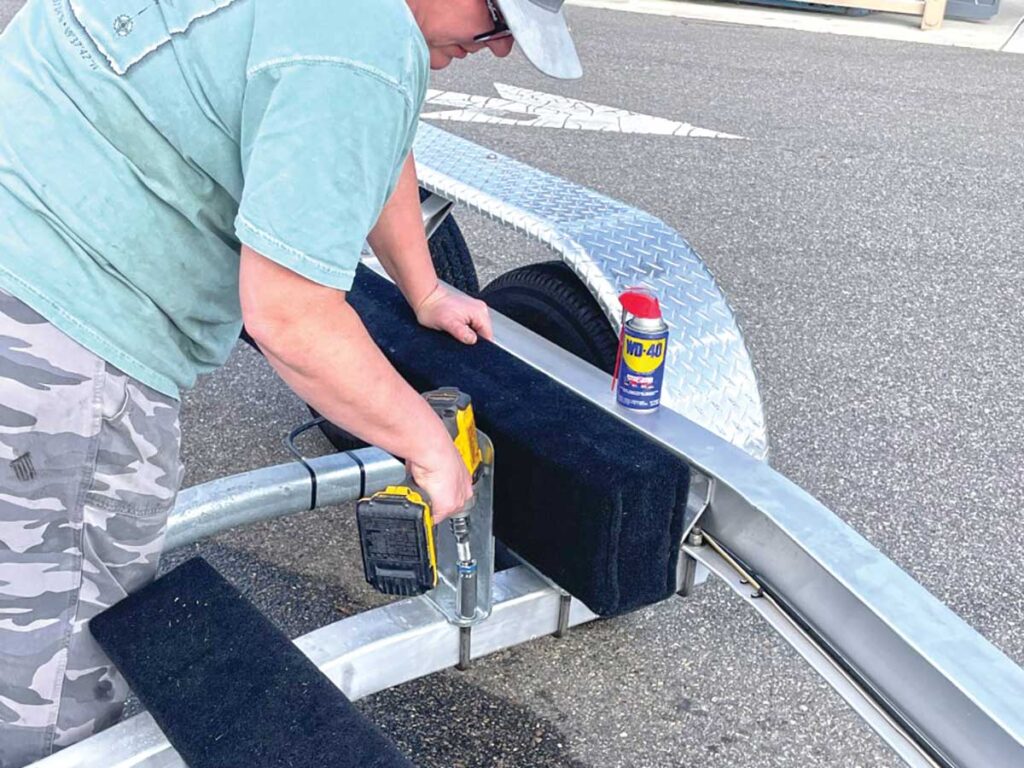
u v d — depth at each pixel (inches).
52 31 53.6
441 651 70.2
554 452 65.2
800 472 120.0
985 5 386.6
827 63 319.0
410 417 56.2
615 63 305.3
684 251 85.0
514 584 74.9
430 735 83.6
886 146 242.8
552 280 92.8
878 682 54.9
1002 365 147.2
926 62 326.0
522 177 94.5
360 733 50.3
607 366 86.6
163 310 57.7
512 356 78.6
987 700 47.8
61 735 61.4
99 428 56.6
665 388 78.0
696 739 84.4
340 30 48.5
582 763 81.6
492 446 68.4
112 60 51.7
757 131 248.7
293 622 94.9
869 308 162.6
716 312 82.0
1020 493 118.0
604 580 64.9
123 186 53.5
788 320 157.4
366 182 50.1
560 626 76.8
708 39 343.6
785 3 398.6
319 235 49.0
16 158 53.9
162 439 59.9
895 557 106.3
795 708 87.9
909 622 52.5
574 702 87.4
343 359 52.7
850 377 141.7
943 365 146.3
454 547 69.4
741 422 79.4
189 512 75.8
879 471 120.9
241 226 49.2
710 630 96.1
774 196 207.8
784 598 61.5
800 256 180.5
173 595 59.3
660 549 65.9
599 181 209.6
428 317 81.2
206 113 51.8
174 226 55.3
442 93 264.8
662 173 216.5
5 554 57.5
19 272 53.9
